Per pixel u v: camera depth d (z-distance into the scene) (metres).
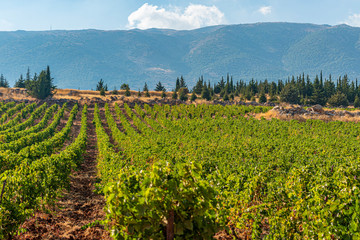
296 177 8.73
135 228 4.68
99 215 9.60
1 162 13.98
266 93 113.38
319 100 88.00
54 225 8.42
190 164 4.86
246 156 17.75
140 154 18.12
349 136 29.06
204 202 4.79
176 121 43.50
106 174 13.09
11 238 7.32
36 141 26.66
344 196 6.21
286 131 31.20
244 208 7.98
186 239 4.95
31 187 8.77
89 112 59.75
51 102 63.94
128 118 54.00
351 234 5.46
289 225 7.01
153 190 4.47
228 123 38.25
